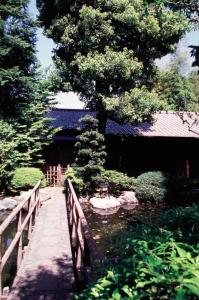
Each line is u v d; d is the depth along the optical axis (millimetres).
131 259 2098
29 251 6871
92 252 3594
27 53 17875
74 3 16484
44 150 19750
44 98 18094
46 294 4852
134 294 1789
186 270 1808
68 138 19484
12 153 15516
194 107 27109
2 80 17109
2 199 13867
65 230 8648
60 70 17062
